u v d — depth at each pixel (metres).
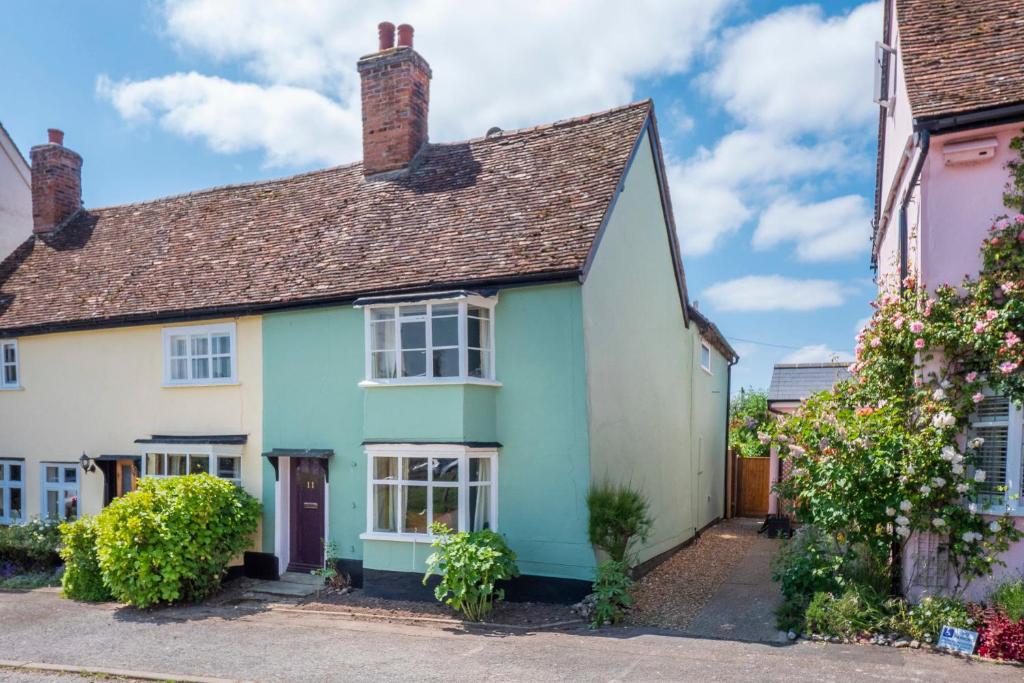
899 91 11.00
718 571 12.37
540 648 8.24
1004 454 8.19
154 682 7.55
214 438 12.71
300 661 8.00
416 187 13.64
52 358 14.91
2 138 18.19
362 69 14.61
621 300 12.01
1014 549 7.95
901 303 8.84
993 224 8.27
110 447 14.09
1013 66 8.58
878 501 8.47
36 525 14.05
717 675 7.04
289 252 13.44
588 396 10.40
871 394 9.27
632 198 12.66
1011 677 6.75
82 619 10.23
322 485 12.24
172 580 10.70
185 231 15.77
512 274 10.45
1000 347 7.88
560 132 13.38
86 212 18.19
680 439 15.23
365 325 11.49
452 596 10.11
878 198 14.20
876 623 8.05
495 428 10.91
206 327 13.16
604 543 9.88
